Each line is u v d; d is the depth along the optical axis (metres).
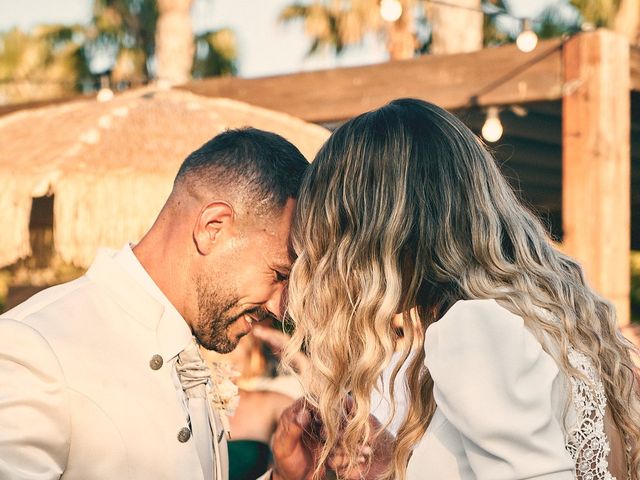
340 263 1.63
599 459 1.45
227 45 19.97
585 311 1.56
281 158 1.85
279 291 1.86
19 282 6.46
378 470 1.74
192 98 5.32
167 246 1.82
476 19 11.06
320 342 1.65
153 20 20.27
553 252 1.66
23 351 1.60
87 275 1.82
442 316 1.57
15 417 1.56
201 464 1.76
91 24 20.98
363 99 5.70
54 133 4.89
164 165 4.55
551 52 5.14
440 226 1.58
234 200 1.80
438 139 1.63
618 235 5.04
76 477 1.62
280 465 2.05
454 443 1.45
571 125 5.06
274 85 5.97
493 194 1.63
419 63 5.54
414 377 1.59
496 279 1.54
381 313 1.57
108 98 5.66
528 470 1.32
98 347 1.69
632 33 16.05
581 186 5.01
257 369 3.24
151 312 1.77
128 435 1.65
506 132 6.77
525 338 1.43
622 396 1.55
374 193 1.62
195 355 1.82
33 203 5.90
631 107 6.44
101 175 4.51
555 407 1.42
